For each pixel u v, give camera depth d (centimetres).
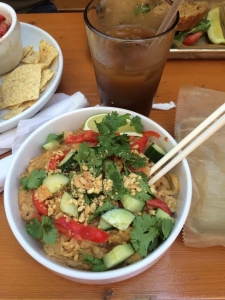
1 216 30
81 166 27
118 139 28
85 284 26
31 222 26
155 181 27
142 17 34
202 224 28
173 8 28
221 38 42
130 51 30
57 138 30
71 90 39
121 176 26
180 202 27
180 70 40
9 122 34
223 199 29
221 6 46
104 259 24
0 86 38
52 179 27
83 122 31
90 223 25
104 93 35
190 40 42
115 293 26
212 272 27
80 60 41
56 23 45
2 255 28
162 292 26
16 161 28
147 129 30
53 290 26
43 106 37
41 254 24
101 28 34
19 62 42
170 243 24
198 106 35
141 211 26
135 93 33
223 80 39
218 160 32
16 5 58
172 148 28
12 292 26
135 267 23
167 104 37
